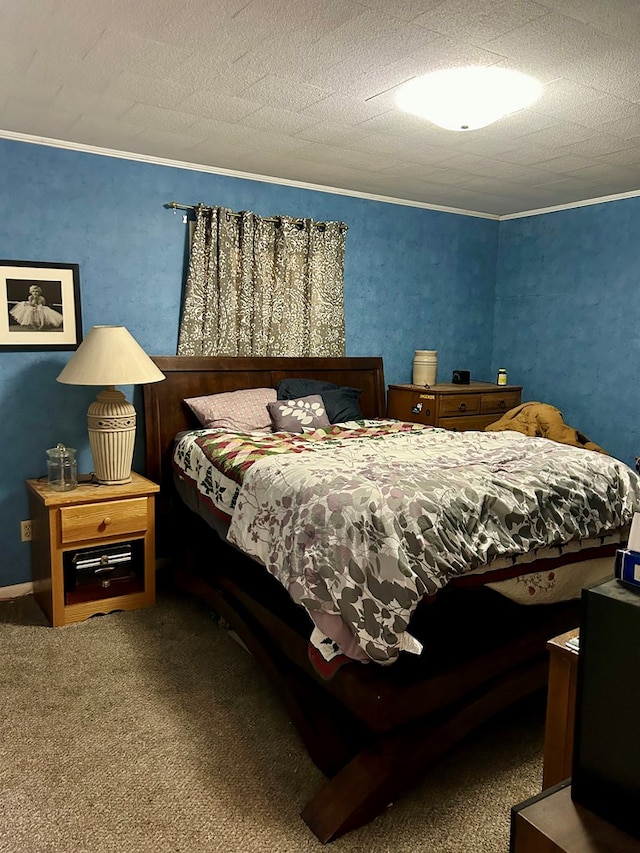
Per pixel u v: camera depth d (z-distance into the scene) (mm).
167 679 2598
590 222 4445
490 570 2137
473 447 2857
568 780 1203
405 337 4746
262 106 2666
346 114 2740
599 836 1040
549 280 4773
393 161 3508
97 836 1760
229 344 3834
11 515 3354
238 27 1972
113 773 2021
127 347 3145
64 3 1835
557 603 2426
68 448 3279
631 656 1012
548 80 2320
